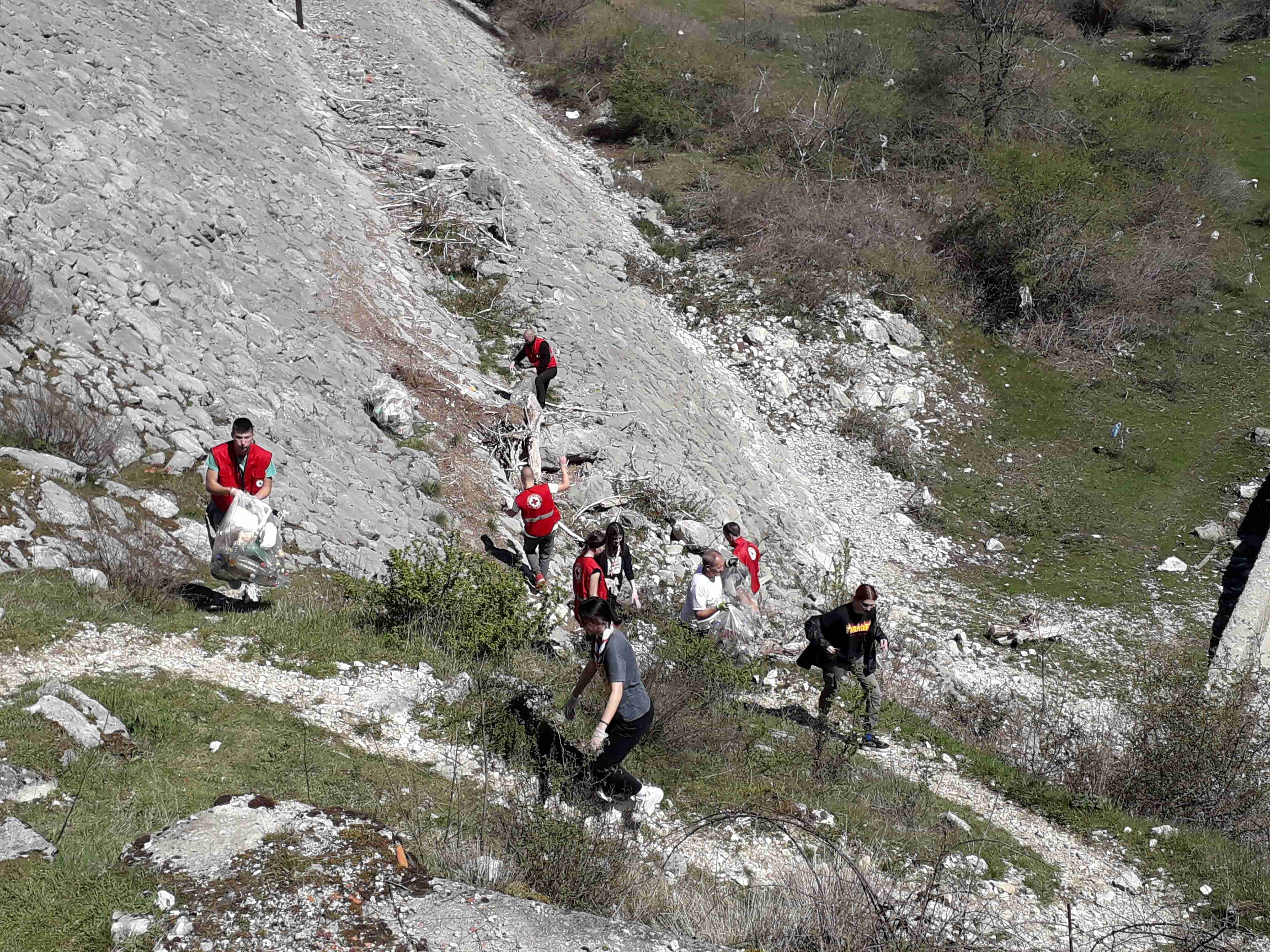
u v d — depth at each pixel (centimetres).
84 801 437
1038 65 3247
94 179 1176
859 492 1777
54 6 1563
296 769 527
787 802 717
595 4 3841
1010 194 2289
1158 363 2169
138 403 911
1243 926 705
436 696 693
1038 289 2245
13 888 360
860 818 733
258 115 1792
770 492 1609
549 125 3011
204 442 923
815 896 525
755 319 2117
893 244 2345
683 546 1284
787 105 2989
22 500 723
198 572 779
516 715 680
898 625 1384
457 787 577
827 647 895
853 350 2078
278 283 1302
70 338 923
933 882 627
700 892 540
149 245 1144
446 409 1302
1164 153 2823
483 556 1051
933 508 1747
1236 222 2752
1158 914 709
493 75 3184
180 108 1548
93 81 1402
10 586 639
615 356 1631
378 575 901
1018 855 756
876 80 3212
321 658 698
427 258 1744
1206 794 902
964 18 3331
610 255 2175
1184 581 1592
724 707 882
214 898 368
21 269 933
